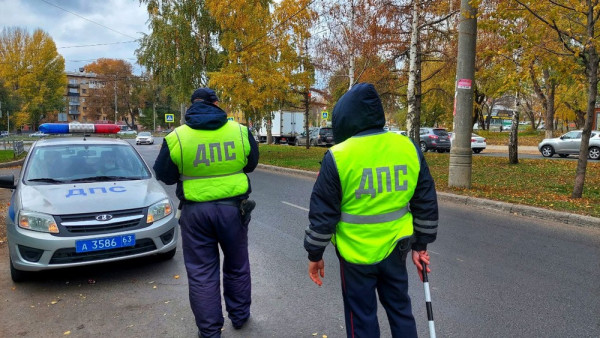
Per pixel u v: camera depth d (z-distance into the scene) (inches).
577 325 135.5
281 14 718.5
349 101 90.1
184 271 187.3
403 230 89.4
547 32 340.5
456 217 296.8
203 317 121.4
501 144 1235.2
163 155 123.9
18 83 2361.0
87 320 140.9
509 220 287.4
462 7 372.8
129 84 3299.7
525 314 143.4
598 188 390.3
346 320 93.5
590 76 313.3
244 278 134.0
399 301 92.0
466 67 382.3
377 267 88.9
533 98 1434.5
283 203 346.9
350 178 87.0
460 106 388.2
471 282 172.4
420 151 92.7
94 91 3351.4
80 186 189.6
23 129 3408.0
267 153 890.1
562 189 387.2
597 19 300.5
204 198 124.0
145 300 157.0
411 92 524.4
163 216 183.3
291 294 161.8
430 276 179.2
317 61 747.4
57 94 2527.1
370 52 597.9
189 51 837.2
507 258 203.8
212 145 124.6
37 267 160.6
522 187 403.2
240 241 131.3
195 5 835.4
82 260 164.9
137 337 129.6
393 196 88.0
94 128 243.3
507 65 357.4
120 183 196.7
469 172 395.9
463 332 131.3
